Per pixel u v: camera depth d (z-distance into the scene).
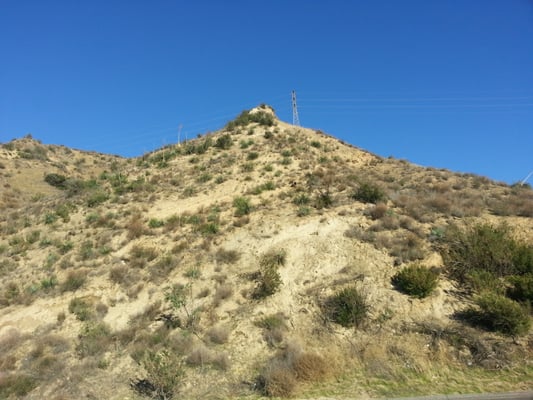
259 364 14.71
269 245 21.41
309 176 30.50
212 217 25.09
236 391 13.51
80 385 14.33
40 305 19.84
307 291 18.03
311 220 22.84
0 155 63.53
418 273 16.81
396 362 14.02
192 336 16.39
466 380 12.80
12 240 27.31
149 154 45.69
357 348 14.79
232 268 20.28
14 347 17.06
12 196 47.47
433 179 31.02
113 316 18.53
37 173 59.56
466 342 14.17
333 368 14.05
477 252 17.64
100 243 24.39
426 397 12.05
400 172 34.00
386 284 17.48
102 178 38.59
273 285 18.19
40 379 14.78
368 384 13.19
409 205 23.69
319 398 12.61
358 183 28.83
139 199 30.41
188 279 19.84
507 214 22.28
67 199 33.44
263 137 42.62
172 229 24.56
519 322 13.98
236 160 36.28
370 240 20.44
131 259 22.30
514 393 11.73
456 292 16.56
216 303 18.02
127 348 16.22
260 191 28.58
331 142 44.78
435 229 20.47
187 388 13.74
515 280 15.96
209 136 46.28
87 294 20.08
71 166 70.19
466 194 26.11
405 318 15.68
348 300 16.33
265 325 16.44
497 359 13.40
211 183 31.81
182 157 39.62
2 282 22.47
